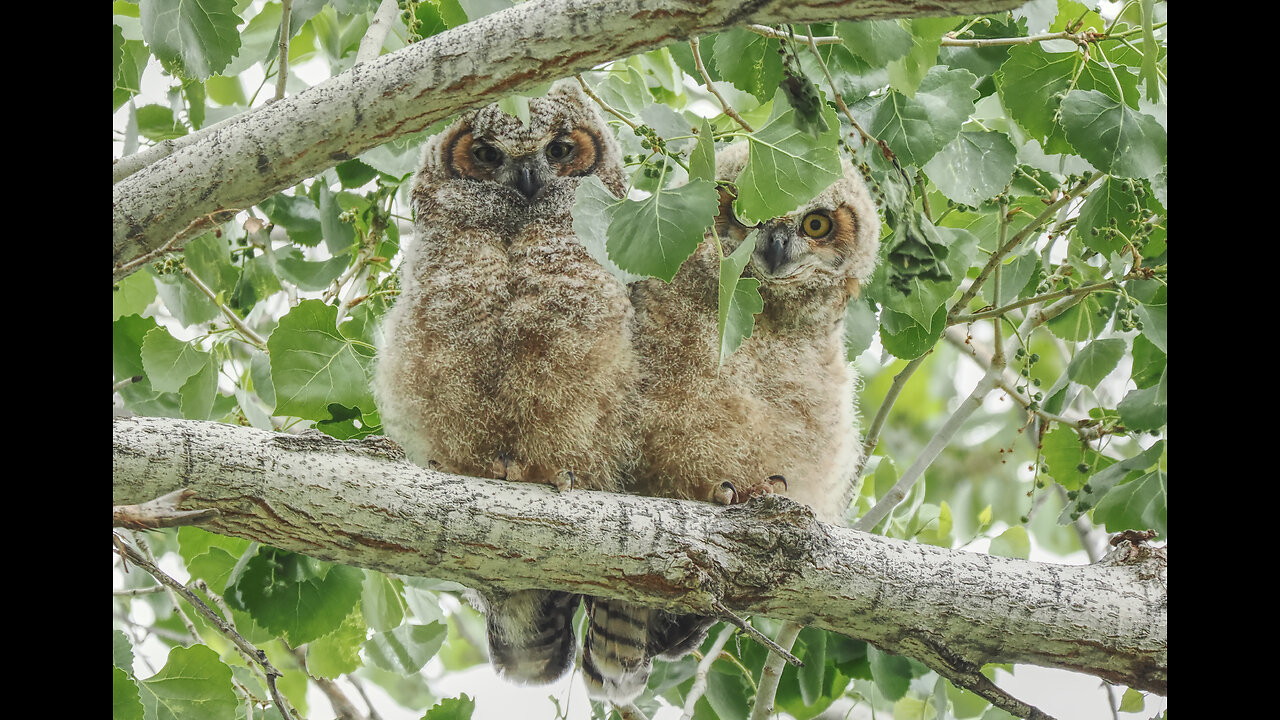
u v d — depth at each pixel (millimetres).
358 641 8469
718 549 5312
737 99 8242
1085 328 8719
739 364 6570
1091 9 7371
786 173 5492
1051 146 7359
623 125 8258
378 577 7906
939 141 6910
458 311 6500
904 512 9500
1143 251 7934
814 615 5434
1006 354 9016
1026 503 14062
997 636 5379
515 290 6535
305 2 7902
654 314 6605
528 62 4648
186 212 5047
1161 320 7434
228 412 8680
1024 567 5496
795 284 6711
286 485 4875
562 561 5230
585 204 5535
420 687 11016
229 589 7512
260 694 8508
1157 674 5348
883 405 7555
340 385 6879
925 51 6160
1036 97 7301
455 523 5098
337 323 7254
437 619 8688
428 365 6477
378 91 4793
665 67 8844
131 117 7969
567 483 5445
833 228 6836
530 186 6742
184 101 8656
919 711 9266
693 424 6543
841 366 7020
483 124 6879
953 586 5359
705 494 6758
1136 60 7391
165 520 4395
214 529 4930
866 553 5395
